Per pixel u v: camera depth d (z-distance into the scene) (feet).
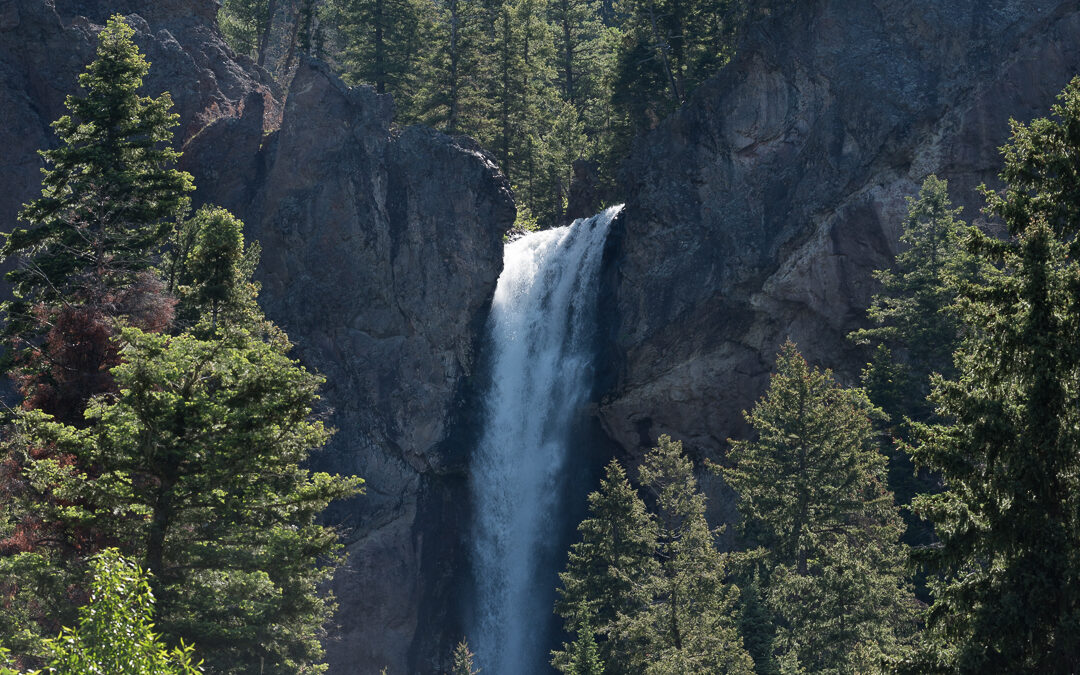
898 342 238.27
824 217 253.85
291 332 279.28
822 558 175.63
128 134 185.47
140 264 171.94
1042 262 87.35
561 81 442.09
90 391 149.79
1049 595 85.61
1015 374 89.51
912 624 164.45
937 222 220.64
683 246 270.67
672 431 263.70
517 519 280.10
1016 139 94.79
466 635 266.57
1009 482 87.20
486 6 382.83
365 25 371.35
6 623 104.68
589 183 350.23
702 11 337.52
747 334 259.19
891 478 207.31
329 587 250.16
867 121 255.29
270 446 112.78
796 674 163.43
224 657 116.06
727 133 275.18
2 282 263.90
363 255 286.25
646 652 174.19
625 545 190.80
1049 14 250.37
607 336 277.64
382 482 268.41
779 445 186.09
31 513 119.03
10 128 281.54
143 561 110.32
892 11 263.49
